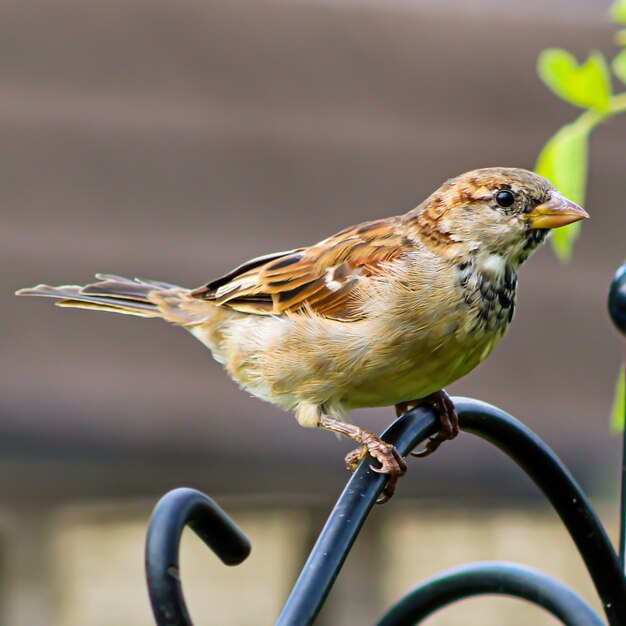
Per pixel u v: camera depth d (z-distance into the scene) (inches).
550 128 547.2
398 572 565.6
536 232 243.4
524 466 210.4
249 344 267.1
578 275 515.2
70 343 457.4
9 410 429.4
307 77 558.3
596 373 486.0
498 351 492.1
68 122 524.7
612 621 209.3
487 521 573.9
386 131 541.3
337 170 524.1
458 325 239.9
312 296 254.2
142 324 473.7
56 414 431.8
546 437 465.1
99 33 559.8
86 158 514.0
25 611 506.9
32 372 442.0
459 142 538.3
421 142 537.0
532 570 209.9
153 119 532.7
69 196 498.9
